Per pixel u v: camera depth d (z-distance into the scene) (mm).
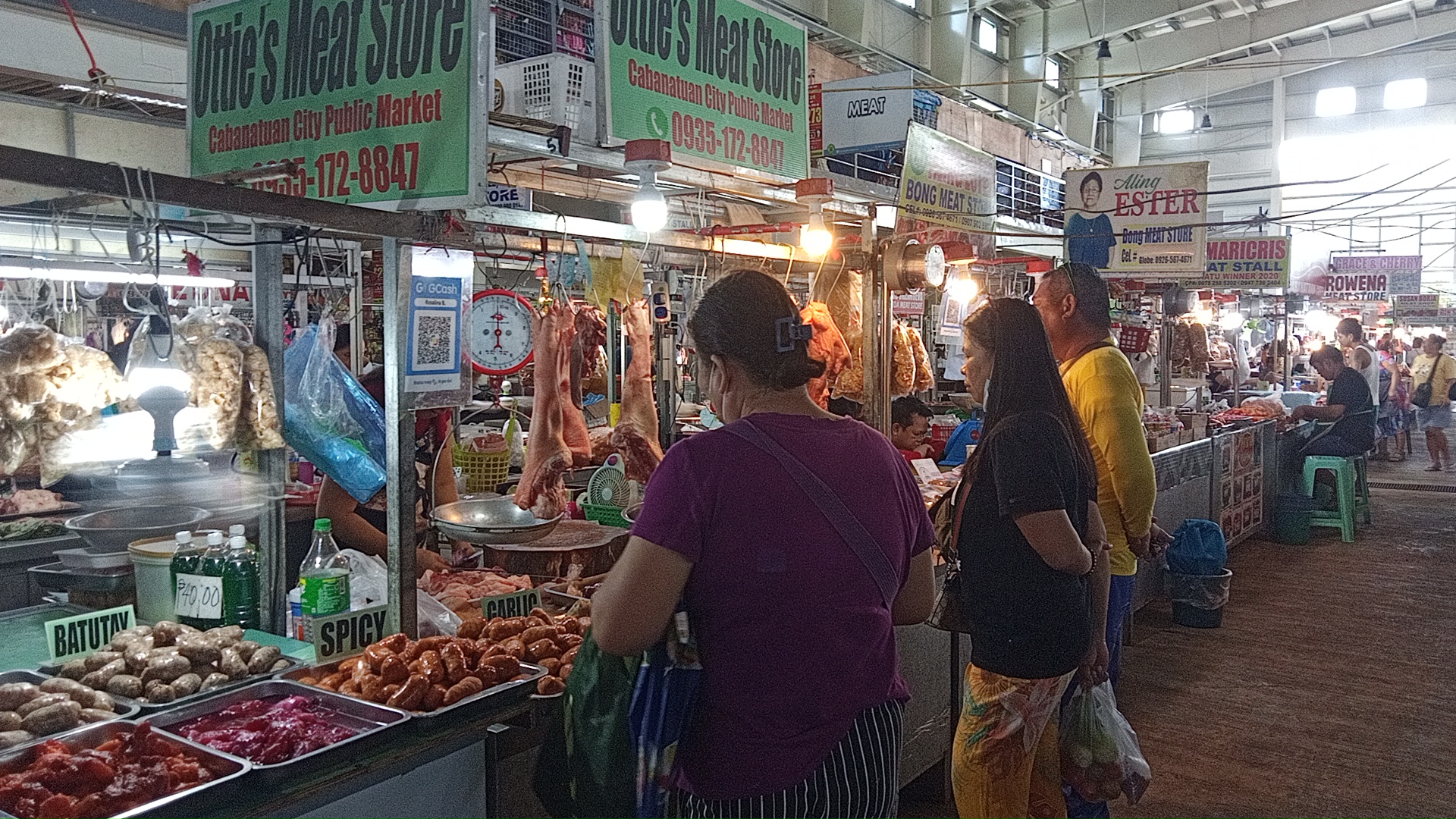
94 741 1756
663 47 2896
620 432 3502
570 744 1677
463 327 2354
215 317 2289
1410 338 22234
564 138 2715
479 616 2561
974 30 14445
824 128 6520
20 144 3896
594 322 3510
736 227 3725
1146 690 4750
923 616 1768
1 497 4398
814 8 10875
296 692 2031
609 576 1533
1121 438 2883
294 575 3592
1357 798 3605
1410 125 20375
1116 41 16922
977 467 2348
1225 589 5824
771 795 1498
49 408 1983
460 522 2746
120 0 4469
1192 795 3627
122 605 2555
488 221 2418
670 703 1488
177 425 2152
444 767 1899
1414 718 4375
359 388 2479
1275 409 9008
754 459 1513
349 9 2361
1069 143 16781
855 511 1562
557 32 5023
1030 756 2332
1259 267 9516
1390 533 8664
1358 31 18406
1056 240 7500
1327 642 5527
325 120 2428
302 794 1640
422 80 2238
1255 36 15805
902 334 4820
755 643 1490
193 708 1928
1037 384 2314
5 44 4062
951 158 4344
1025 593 2262
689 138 3010
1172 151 22375
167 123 4402
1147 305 8812
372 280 4242
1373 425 8555
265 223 2285
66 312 2658
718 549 1480
